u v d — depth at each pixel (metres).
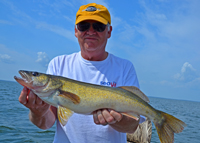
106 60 0.82
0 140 1.87
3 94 7.20
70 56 0.86
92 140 0.74
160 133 0.78
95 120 0.71
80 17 0.77
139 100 0.76
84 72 0.81
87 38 0.77
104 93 0.72
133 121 0.72
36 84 0.71
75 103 0.71
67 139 0.75
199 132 3.32
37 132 2.24
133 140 1.37
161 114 0.79
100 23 0.77
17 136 2.03
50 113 0.76
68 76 0.81
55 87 0.72
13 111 3.46
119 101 0.73
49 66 0.84
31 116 0.71
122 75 0.82
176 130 0.75
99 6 0.80
